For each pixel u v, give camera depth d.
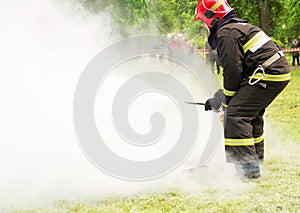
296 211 3.11
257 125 4.41
